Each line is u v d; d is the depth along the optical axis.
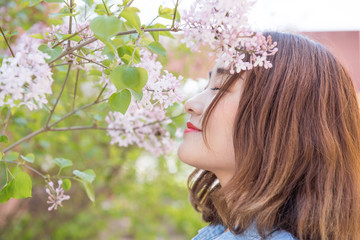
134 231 3.57
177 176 3.64
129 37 0.97
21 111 1.56
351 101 1.13
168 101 0.94
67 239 3.23
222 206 1.07
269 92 1.02
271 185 0.99
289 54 1.07
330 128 1.06
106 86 1.14
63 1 0.86
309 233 0.99
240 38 0.80
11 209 2.71
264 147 1.01
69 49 0.86
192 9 0.80
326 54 1.12
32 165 2.35
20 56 0.74
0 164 1.05
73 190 3.13
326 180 1.00
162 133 1.38
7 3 1.37
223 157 1.05
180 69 2.38
